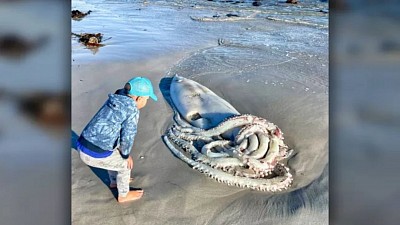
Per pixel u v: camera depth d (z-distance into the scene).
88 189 2.17
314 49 5.09
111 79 3.70
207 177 2.29
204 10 8.29
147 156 2.50
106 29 5.96
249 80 3.75
